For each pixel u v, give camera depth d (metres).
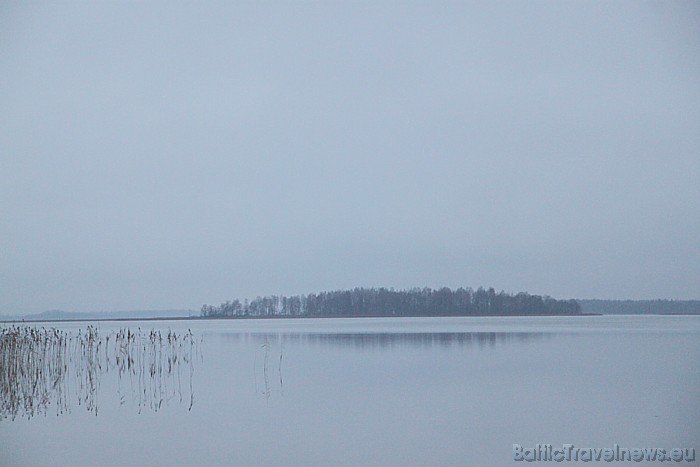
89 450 11.36
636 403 14.82
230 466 10.33
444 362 23.05
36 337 19.02
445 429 12.50
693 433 11.99
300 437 12.05
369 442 11.64
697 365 21.62
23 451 11.30
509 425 12.79
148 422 13.52
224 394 16.69
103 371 21.23
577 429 12.40
